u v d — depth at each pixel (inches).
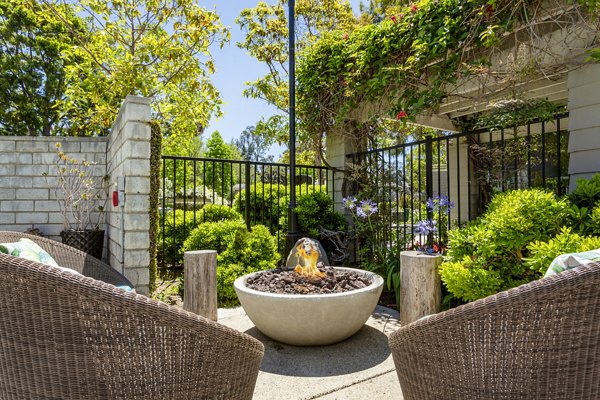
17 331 32.0
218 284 122.6
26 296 31.1
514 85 114.4
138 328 31.9
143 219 106.0
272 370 72.1
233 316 106.3
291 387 65.6
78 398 31.7
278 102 256.8
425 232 118.6
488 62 111.7
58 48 407.8
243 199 198.8
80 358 31.3
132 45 198.5
